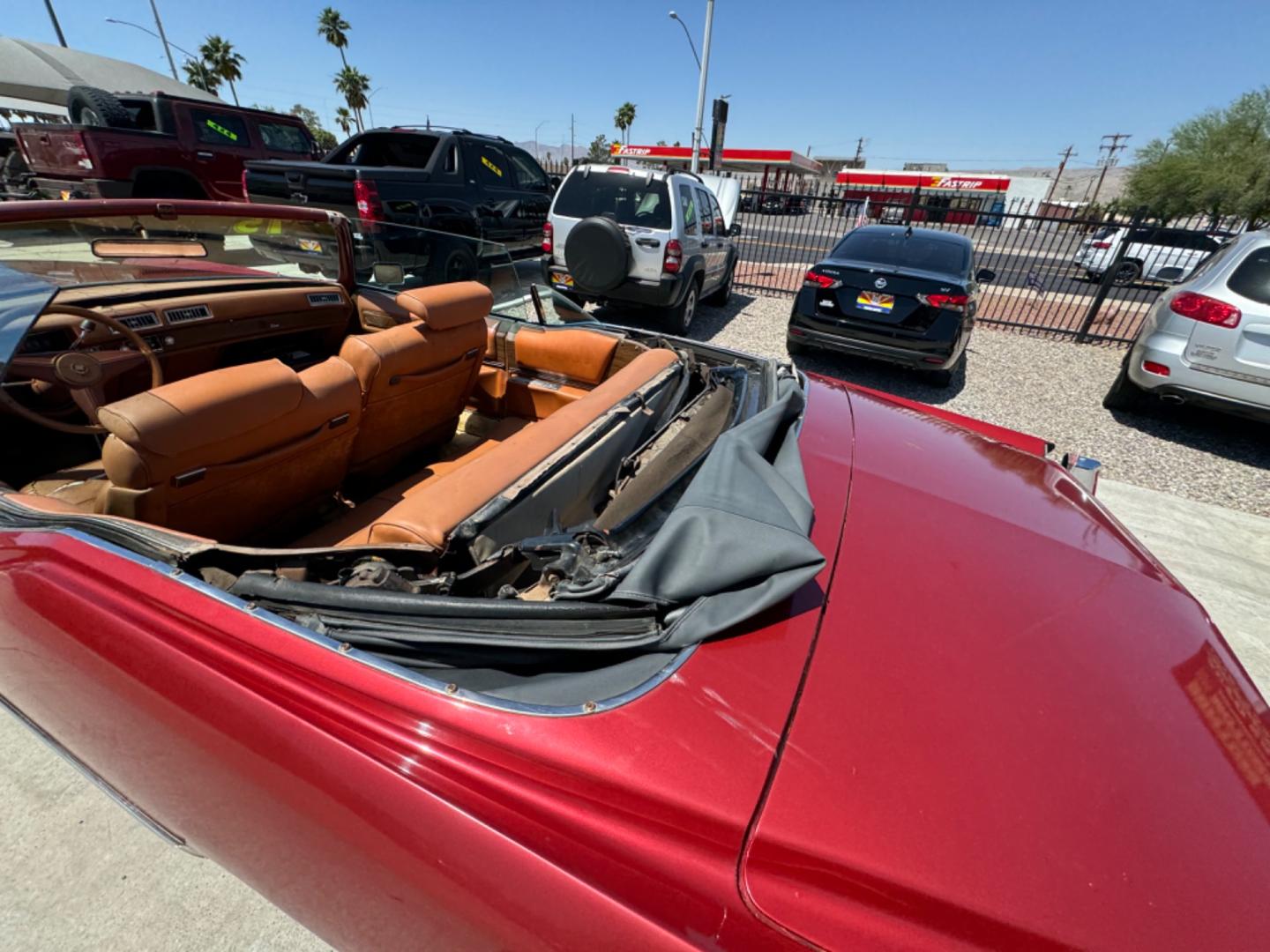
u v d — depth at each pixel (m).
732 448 1.32
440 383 2.24
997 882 0.75
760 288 10.17
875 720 0.91
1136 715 0.97
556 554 1.21
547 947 0.83
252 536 1.70
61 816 1.65
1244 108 25.52
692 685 0.94
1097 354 7.71
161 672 1.10
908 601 1.13
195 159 8.55
